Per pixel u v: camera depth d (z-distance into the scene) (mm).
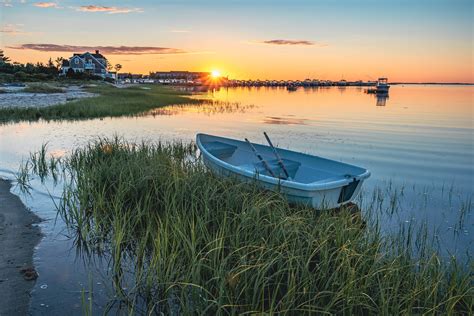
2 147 13688
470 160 13570
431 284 4504
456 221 7844
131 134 17594
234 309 3990
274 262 4750
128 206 7250
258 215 5945
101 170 8609
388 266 4770
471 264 5125
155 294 4703
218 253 4867
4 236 6285
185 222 5742
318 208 7250
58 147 13938
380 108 38312
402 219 7914
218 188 7562
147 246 5906
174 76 157875
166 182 7594
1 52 84812
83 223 6750
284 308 4078
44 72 69312
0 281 4965
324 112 32469
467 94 85125
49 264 5465
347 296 4164
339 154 14359
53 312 4418
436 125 23531
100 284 5008
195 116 26531
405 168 12359
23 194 8492
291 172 9227
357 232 5941
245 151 10719
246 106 37906
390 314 4070
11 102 28297
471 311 4152
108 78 82188
